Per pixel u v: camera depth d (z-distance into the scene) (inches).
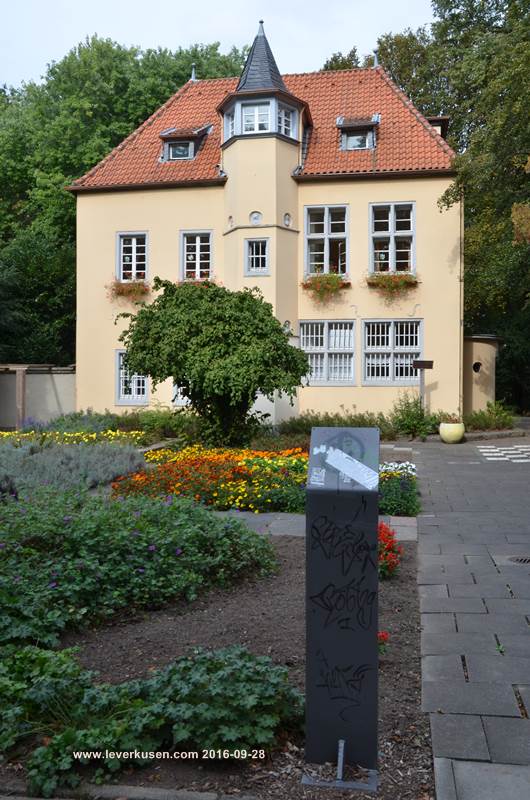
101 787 135.6
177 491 428.1
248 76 937.5
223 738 140.6
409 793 134.0
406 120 979.3
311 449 144.0
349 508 138.9
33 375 1013.8
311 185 949.8
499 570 294.7
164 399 969.5
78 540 255.4
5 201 1363.2
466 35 1077.1
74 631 218.4
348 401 941.8
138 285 971.9
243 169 925.2
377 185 935.7
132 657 198.7
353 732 139.9
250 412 903.7
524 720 160.4
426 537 360.8
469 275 1194.6
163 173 989.2
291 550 325.1
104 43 1320.1
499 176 852.0
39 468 477.7
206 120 1048.8
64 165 1284.4
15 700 158.9
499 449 781.9
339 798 132.1
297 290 953.5
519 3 854.5
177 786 136.4
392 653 202.2
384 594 260.4
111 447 606.2
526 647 205.9
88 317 997.2
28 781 135.6
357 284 941.2
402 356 938.7
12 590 220.4
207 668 157.8
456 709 165.9
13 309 1157.7
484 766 141.1
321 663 141.1
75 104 1249.4
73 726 149.7
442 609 242.4
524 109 760.3
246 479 451.5
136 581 241.0
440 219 922.7
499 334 1422.2
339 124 964.0
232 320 617.9
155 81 1298.0
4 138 1331.2
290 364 634.2
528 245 819.4
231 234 939.3
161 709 146.8
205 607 243.0
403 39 1365.7
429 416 892.0
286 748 147.9
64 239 1301.7
